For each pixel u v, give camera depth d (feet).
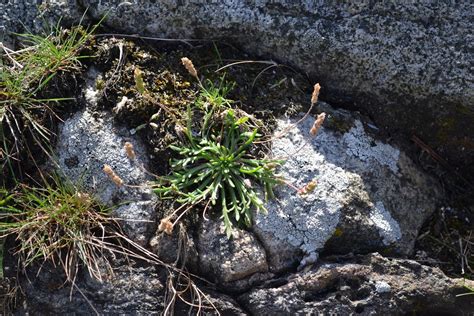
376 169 3.19
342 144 3.19
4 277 3.08
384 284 3.05
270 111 3.20
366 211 3.13
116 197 3.11
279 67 3.26
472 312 3.09
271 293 3.03
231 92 3.20
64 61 3.18
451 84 3.18
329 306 3.02
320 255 3.10
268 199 3.10
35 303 3.06
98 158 3.13
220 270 3.04
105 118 3.16
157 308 3.03
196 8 3.21
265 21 3.21
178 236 3.06
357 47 3.19
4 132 3.14
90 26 3.25
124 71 3.18
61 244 3.08
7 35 3.27
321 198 3.10
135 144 3.14
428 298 3.06
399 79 3.21
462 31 3.18
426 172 3.30
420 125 3.28
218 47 3.27
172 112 3.14
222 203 3.07
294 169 3.13
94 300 3.04
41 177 3.16
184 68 3.22
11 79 3.17
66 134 3.16
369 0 3.19
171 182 3.09
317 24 3.20
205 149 3.10
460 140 3.29
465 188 3.34
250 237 3.06
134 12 3.22
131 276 3.05
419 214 3.22
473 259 3.20
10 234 3.10
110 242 3.10
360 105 3.29
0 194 3.13
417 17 3.18
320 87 3.22
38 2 3.26
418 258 3.16
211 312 3.02
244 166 3.12
